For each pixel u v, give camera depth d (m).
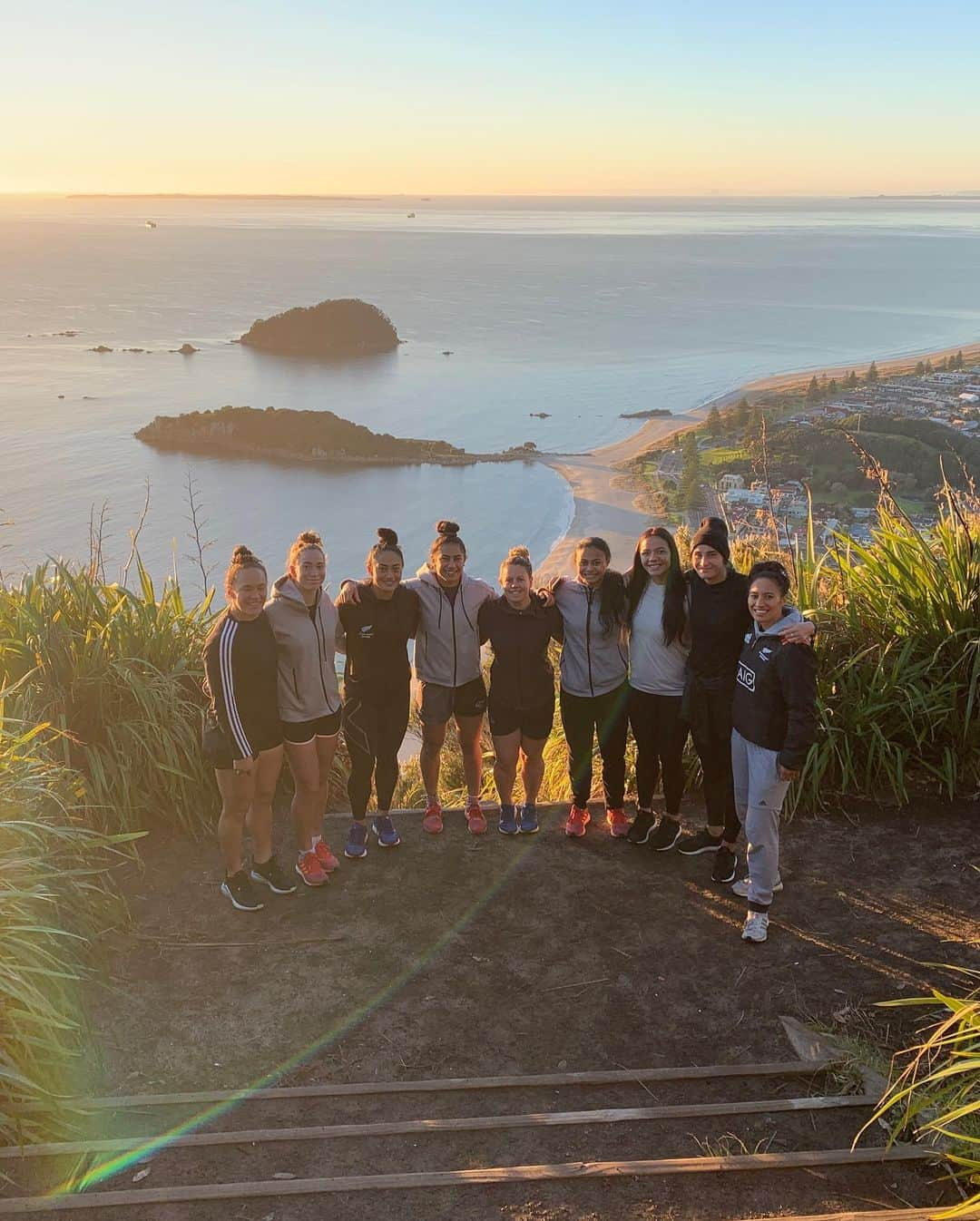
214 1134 2.77
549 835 4.91
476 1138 2.81
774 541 5.82
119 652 4.58
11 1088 2.72
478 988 3.64
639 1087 3.09
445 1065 3.21
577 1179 2.60
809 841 4.68
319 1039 3.32
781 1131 2.81
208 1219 2.43
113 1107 2.89
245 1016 3.44
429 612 4.57
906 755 5.00
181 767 4.62
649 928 4.04
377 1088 3.04
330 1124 2.89
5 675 4.36
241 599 3.75
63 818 3.90
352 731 4.46
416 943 3.93
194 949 3.83
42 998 2.81
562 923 4.09
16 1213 2.41
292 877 4.40
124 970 3.67
